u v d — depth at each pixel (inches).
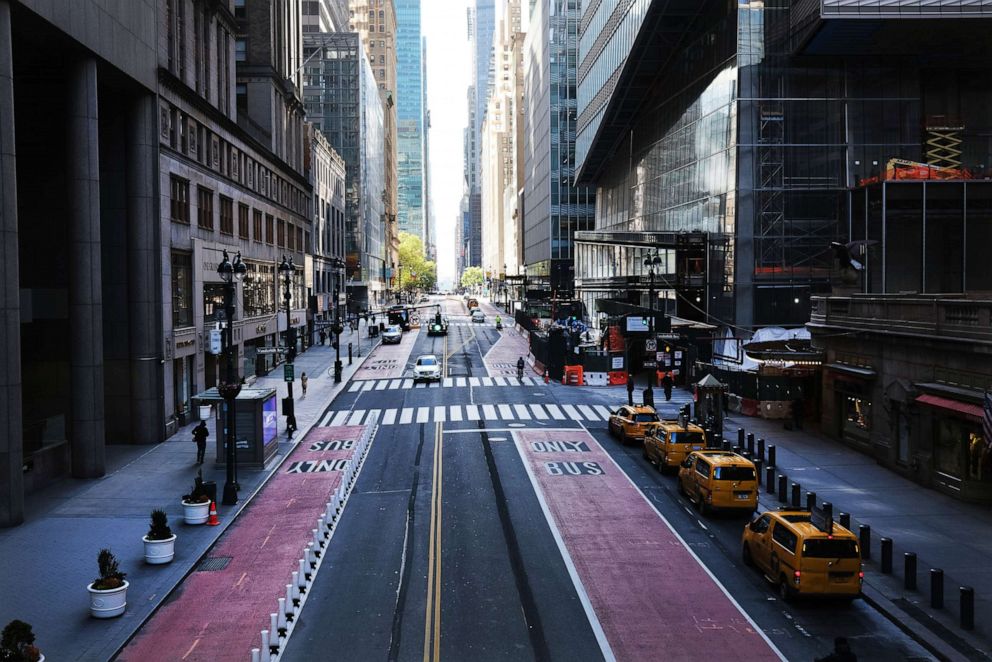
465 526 906.7
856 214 2016.5
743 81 2137.1
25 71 1210.0
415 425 1566.2
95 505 988.6
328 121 5334.6
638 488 1072.8
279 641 602.2
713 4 2314.2
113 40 1184.2
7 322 897.5
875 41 2004.2
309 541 851.4
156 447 1353.3
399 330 3464.6
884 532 856.9
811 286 2142.0
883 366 1190.9
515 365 2600.9
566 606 675.4
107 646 591.5
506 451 1316.4
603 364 2132.1
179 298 1541.6
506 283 7647.6
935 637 601.6
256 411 1175.6
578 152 4089.6
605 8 3272.6
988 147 2194.9
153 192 1389.0
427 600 689.6
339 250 4414.4
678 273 2640.3
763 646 596.1
